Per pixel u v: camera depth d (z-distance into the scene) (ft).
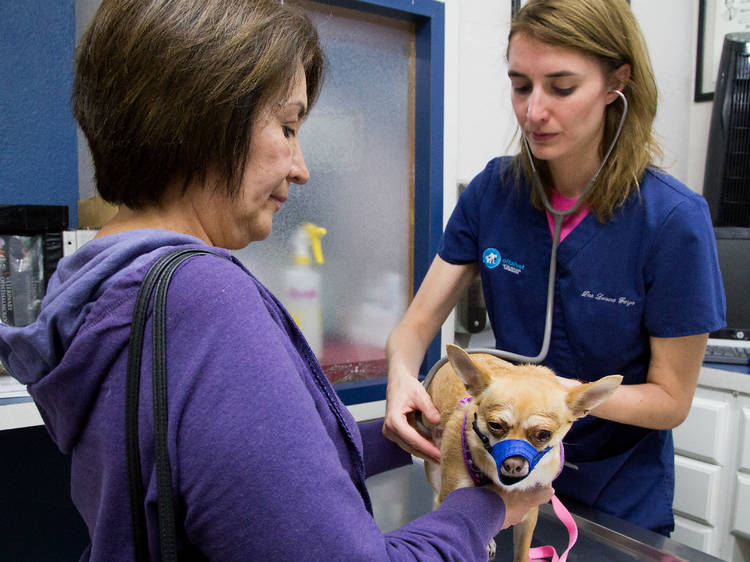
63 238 3.90
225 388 1.24
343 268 5.87
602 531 3.32
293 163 1.81
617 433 3.72
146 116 1.43
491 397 2.33
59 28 4.69
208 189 1.59
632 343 3.46
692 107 7.20
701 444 5.68
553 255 3.43
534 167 3.45
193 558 1.37
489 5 6.31
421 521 1.71
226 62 1.43
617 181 3.26
